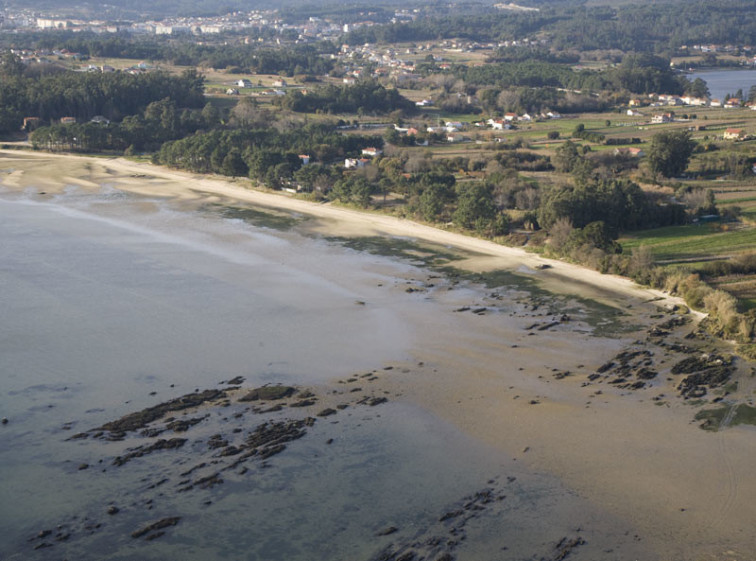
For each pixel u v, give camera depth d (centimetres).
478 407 8894
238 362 10100
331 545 6525
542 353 10525
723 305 11631
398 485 7356
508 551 6419
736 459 7725
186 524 6769
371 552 6431
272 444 8006
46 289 12588
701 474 7469
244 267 14288
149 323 11331
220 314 11806
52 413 8625
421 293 13112
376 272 14275
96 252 14838
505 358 10338
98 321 11319
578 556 6347
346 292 13062
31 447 7919
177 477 7431
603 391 9319
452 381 9600
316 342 10825
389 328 11419
